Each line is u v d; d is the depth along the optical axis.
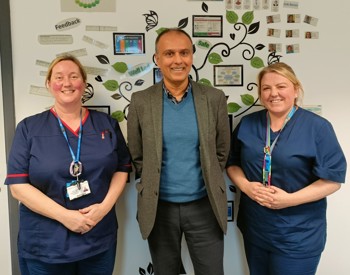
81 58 1.63
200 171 1.39
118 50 1.64
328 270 1.85
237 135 1.51
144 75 1.67
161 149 1.33
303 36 1.71
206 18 1.66
